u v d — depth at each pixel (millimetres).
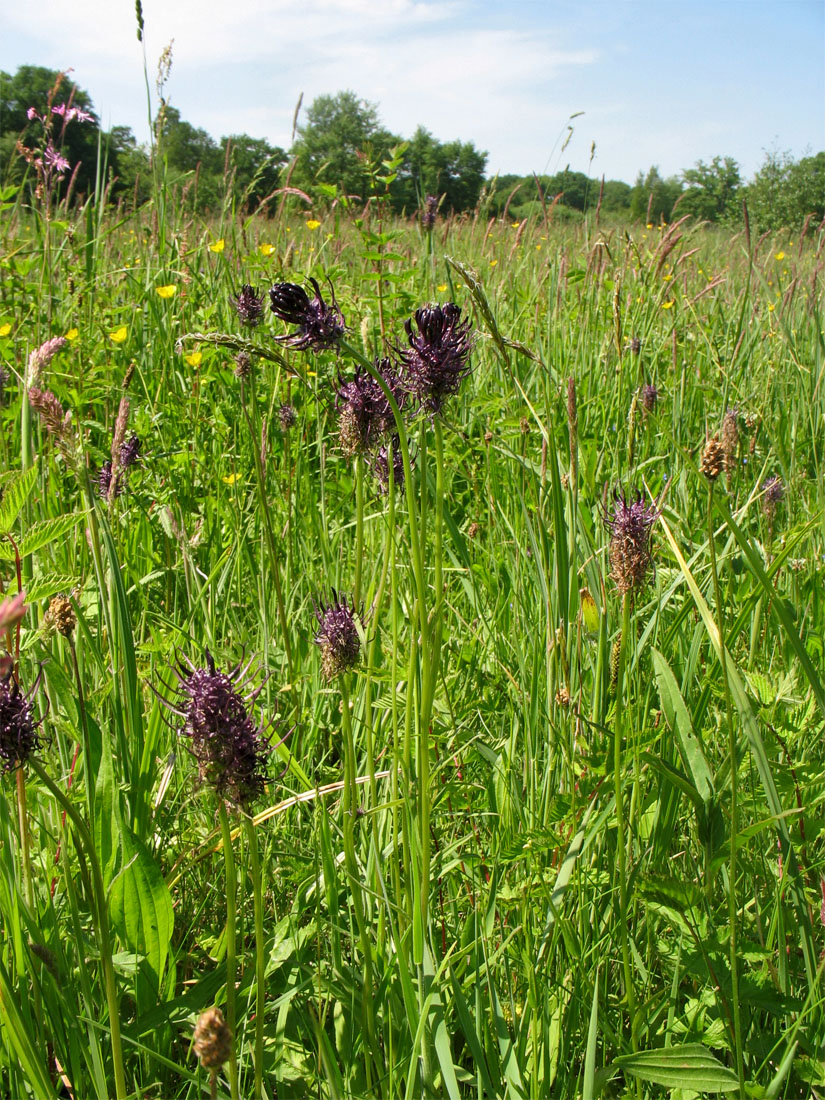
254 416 3990
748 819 2129
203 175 8109
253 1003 1950
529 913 2123
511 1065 1729
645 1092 1793
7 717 1430
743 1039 1862
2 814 1825
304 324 1572
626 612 1762
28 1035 1713
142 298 5973
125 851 1876
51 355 2416
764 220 21109
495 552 3758
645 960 2113
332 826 2355
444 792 2305
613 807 2021
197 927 2277
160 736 2598
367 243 4914
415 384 1767
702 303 7793
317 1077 1786
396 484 2254
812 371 5484
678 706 2092
